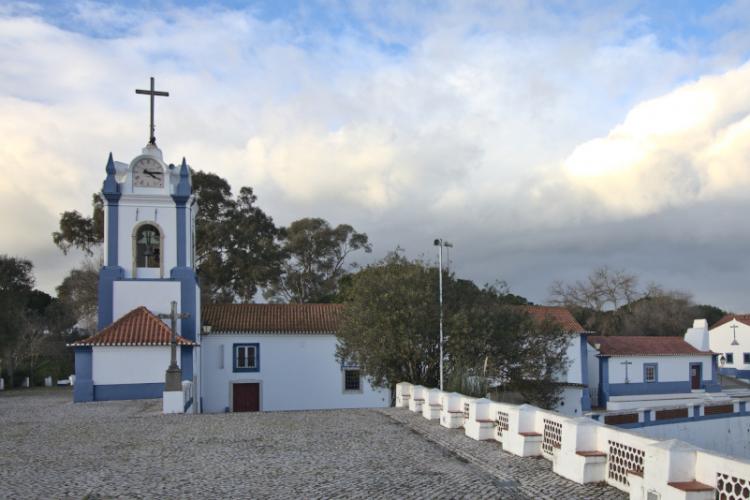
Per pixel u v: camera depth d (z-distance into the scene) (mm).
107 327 28984
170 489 10672
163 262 31062
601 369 43156
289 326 35281
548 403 30703
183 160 31859
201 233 48969
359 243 60812
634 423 25375
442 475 11578
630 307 72125
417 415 21094
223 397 33969
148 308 30578
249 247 51438
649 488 8625
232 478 11477
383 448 14594
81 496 10258
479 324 25781
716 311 77250
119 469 12391
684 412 27047
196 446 15039
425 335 25359
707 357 46688
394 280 26328
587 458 10531
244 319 35688
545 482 10797
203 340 34219
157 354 28125
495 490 10383
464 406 17734
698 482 8164
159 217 31281
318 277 59500
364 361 26328
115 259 30797
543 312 41281
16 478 11656
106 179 31000
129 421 20078
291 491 10461
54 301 69000
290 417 20875
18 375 50062
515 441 13570
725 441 28438
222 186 51000
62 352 57781
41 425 19312
